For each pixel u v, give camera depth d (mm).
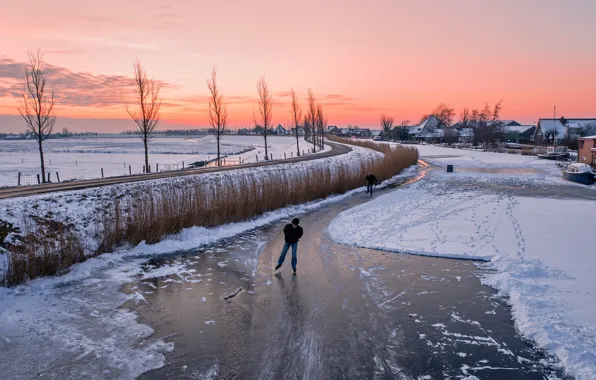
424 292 11078
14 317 9258
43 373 7180
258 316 9625
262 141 140750
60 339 8375
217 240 16672
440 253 14516
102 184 21328
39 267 11734
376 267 13227
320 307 10125
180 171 30703
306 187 25484
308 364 7559
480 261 13773
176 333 8773
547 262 12922
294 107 63750
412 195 28359
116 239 14648
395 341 8406
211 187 19406
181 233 16719
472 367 7430
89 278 12070
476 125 101625
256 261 13930
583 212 21141
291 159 45562
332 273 12672
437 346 8195
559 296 10211
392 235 17141
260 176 23578
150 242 15414
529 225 18203
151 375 7203
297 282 11898
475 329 8914
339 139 102000
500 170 45031
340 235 17312
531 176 39094
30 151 95938
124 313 9758
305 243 16250
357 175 32562
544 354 7832
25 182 34250
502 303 10320
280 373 7273
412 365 7504
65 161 62281
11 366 7355
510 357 7758
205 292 11125
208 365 7535
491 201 25297
